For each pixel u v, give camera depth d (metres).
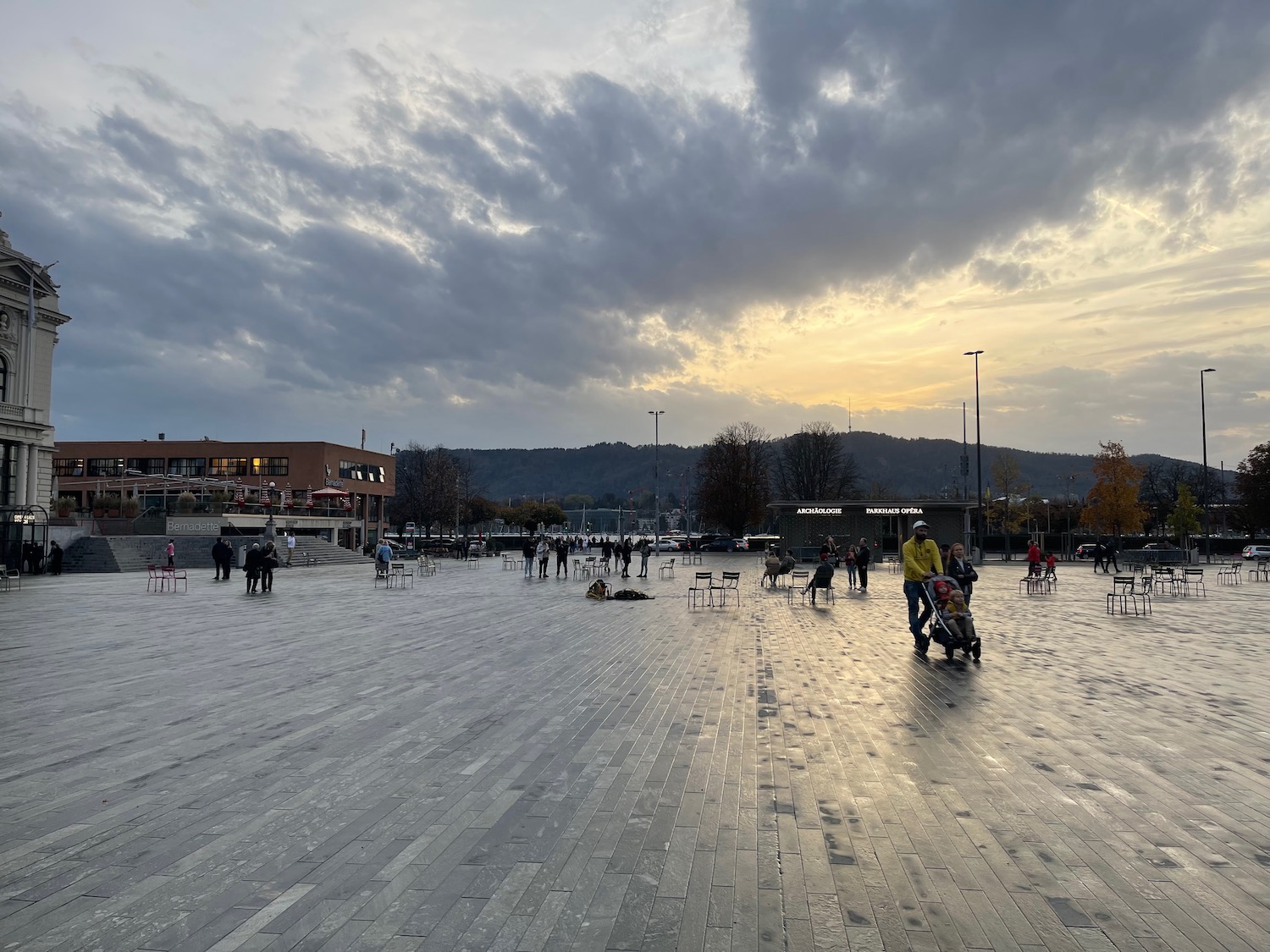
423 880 4.57
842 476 93.31
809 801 5.96
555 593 29.09
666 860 4.86
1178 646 14.92
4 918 4.09
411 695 10.06
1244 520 82.69
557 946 3.81
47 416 50.53
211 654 13.74
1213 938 3.91
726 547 80.25
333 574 44.00
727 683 10.90
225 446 86.12
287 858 4.89
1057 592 29.83
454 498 100.06
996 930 3.99
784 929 3.99
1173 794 6.16
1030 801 5.99
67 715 8.92
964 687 10.61
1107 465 64.81
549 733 8.06
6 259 47.16
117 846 5.08
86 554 44.81
